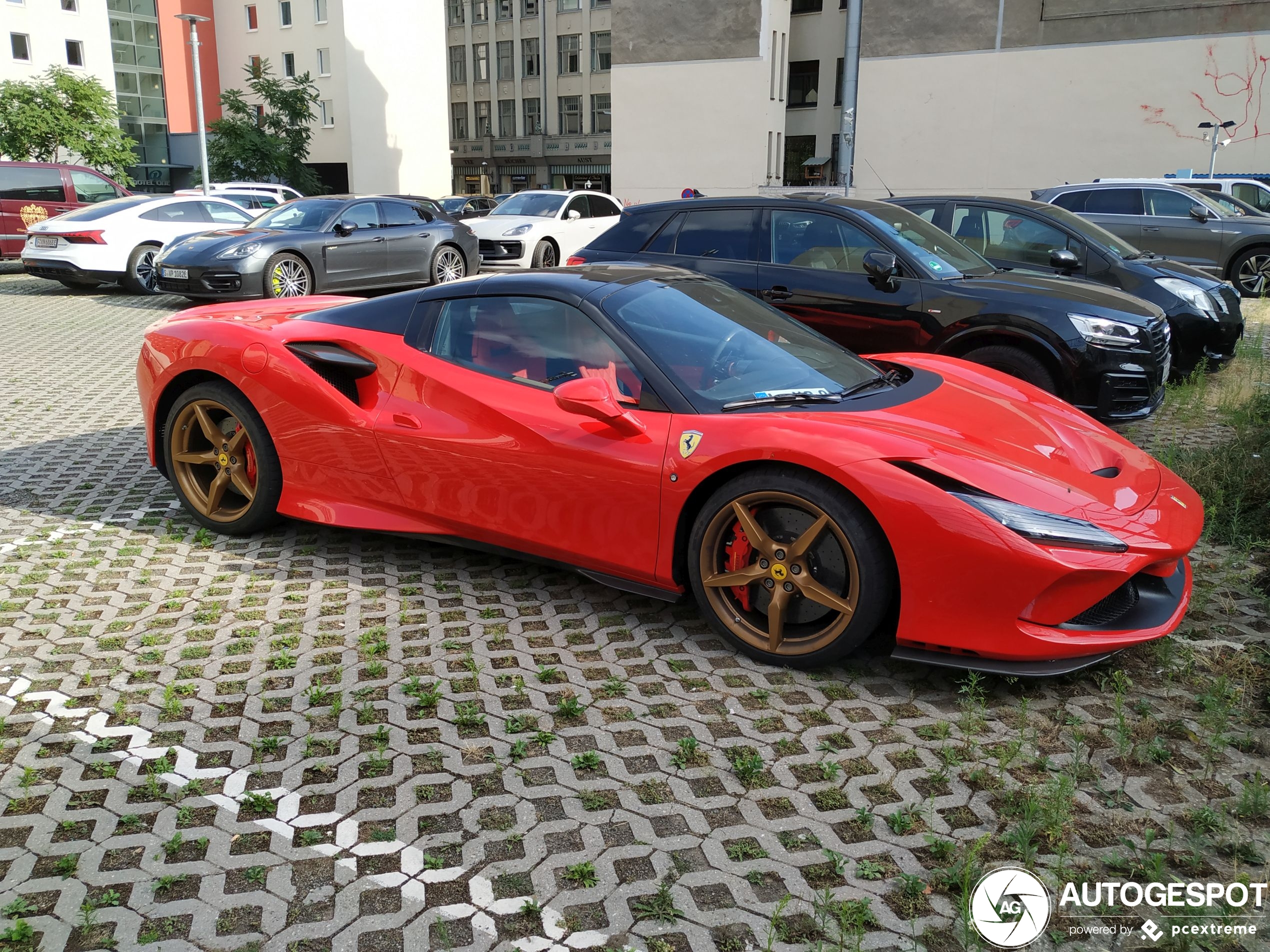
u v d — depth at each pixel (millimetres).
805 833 2453
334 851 2359
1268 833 2451
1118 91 23922
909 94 26172
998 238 8398
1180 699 3092
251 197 22766
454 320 3967
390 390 3982
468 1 56781
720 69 29797
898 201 8781
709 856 2363
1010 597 2896
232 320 4516
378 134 47156
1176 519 3156
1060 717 2990
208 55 49375
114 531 4578
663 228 7027
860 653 3418
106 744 2797
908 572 2980
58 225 14594
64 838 2404
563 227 17250
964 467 3039
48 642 3451
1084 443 3494
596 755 2760
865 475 2990
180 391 4523
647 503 3383
